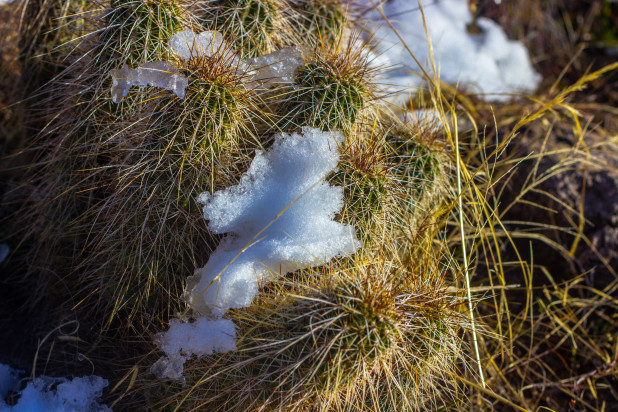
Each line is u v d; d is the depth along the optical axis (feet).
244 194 2.09
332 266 2.06
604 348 2.65
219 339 2.00
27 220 2.54
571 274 2.72
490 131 2.97
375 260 2.09
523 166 2.82
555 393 2.59
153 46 2.10
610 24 3.76
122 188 2.09
